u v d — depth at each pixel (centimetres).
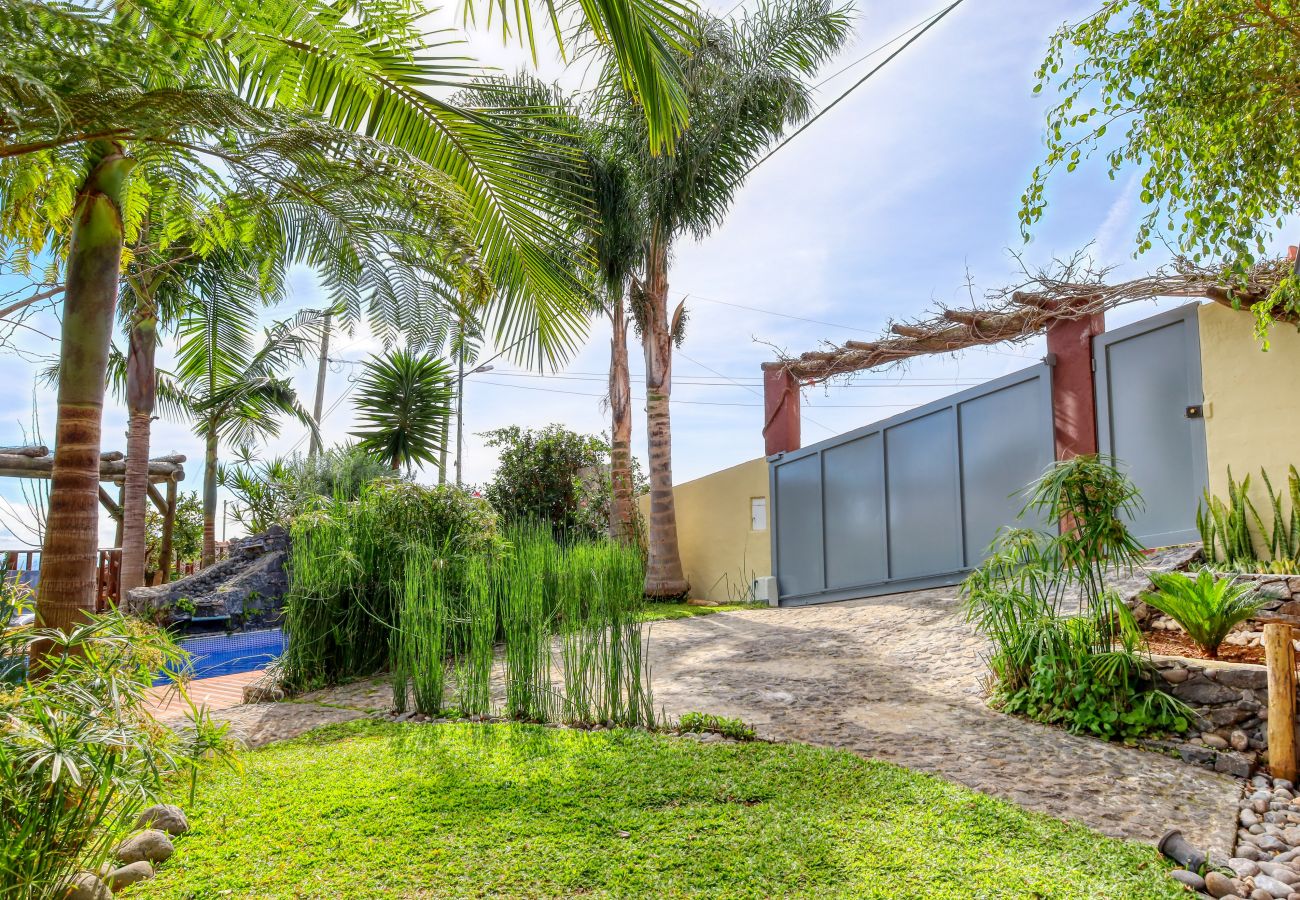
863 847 223
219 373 992
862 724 366
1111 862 217
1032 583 400
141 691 199
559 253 405
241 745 273
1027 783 288
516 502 1219
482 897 195
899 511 805
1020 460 679
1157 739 333
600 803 262
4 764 157
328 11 279
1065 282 604
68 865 176
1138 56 401
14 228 348
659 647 609
